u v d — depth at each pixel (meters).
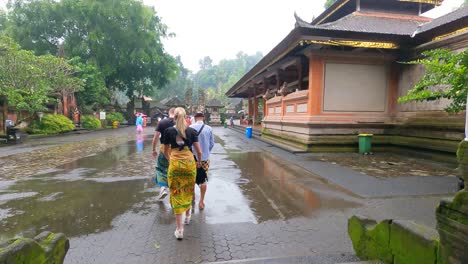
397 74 12.64
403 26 13.48
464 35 9.57
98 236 3.86
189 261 3.19
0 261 1.75
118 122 44.84
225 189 6.32
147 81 57.47
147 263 3.14
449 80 5.95
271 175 7.76
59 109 30.72
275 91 25.50
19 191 6.16
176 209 3.75
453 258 1.92
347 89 12.33
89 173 8.07
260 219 4.50
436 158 9.95
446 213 2.00
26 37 37.25
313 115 12.03
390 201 5.34
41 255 2.17
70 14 37.22
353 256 3.19
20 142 17.41
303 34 10.87
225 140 19.05
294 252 3.41
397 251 2.46
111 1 38.56
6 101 18.75
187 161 3.80
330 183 6.82
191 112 52.97
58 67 22.84
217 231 4.03
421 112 11.16
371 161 9.81
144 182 6.98
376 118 12.42
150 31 43.25
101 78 38.00
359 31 10.96
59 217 4.58
